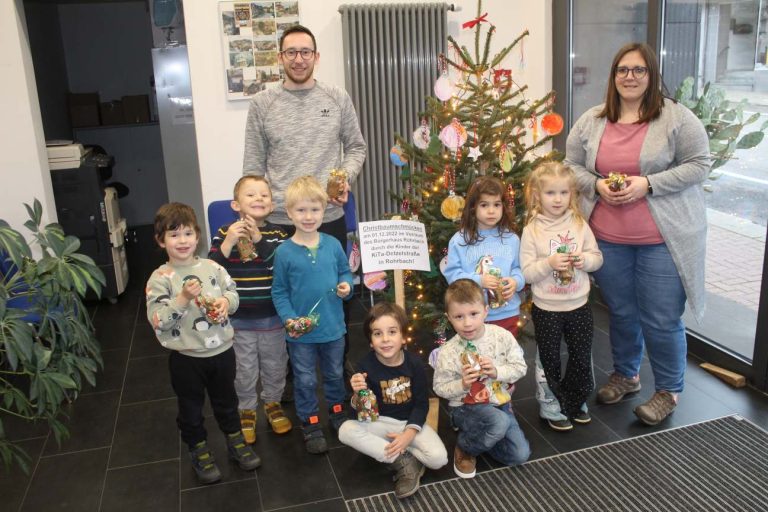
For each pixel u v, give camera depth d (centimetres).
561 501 215
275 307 248
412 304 288
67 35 696
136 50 714
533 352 330
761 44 269
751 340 293
